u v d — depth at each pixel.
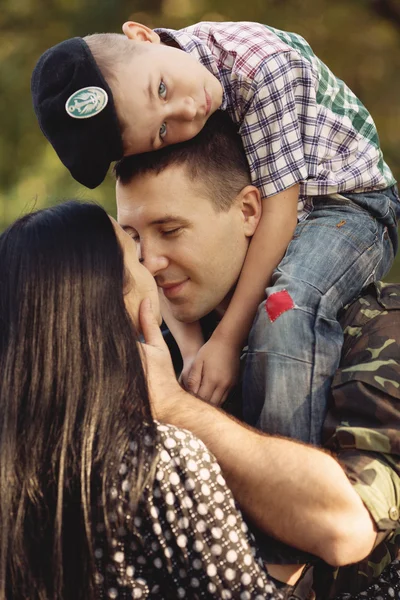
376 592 2.15
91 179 2.39
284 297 2.24
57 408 1.90
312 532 1.90
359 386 2.09
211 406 2.06
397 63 6.17
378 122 6.13
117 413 1.90
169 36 2.56
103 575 1.87
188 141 2.36
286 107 2.43
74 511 1.87
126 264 2.16
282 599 1.88
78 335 1.94
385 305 2.27
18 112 6.34
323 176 2.47
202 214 2.35
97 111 2.25
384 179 2.58
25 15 6.46
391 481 1.98
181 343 2.56
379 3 6.27
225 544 1.85
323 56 6.07
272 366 2.18
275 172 2.41
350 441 2.01
